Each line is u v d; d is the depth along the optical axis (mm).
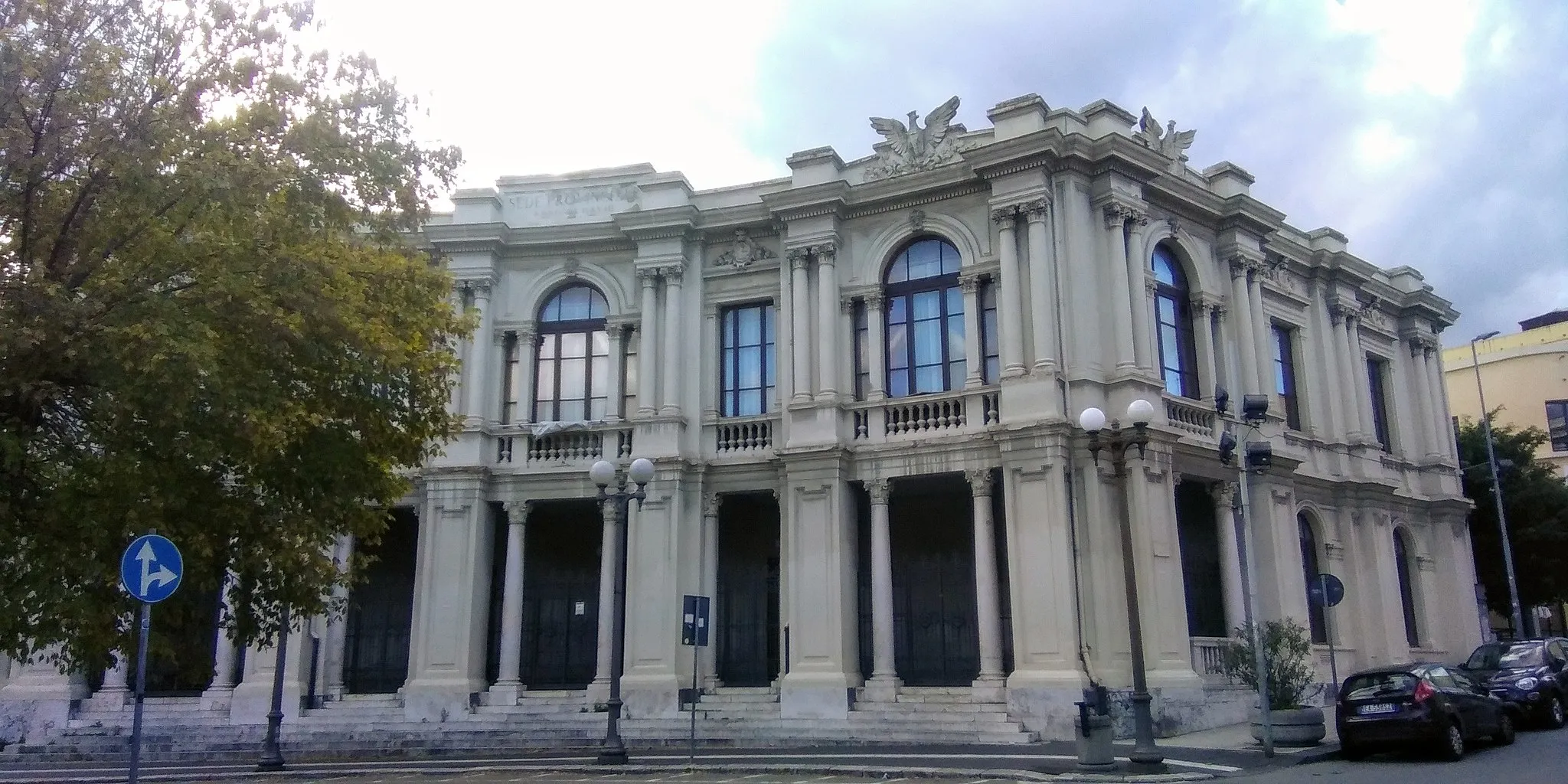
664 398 28594
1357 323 34594
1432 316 38000
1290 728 20250
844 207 28062
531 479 29078
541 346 30641
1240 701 24953
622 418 29312
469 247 30203
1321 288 33344
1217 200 28734
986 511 25266
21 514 13406
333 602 16078
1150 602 23797
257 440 12977
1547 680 22844
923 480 26875
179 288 14141
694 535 27984
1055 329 25078
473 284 30078
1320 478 31016
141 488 13219
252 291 13508
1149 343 25812
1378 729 18156
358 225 17875
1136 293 25922
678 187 29734
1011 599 24172
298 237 14586
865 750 21906
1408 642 34281
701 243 29719
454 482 28812
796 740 23719
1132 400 24719
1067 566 23625
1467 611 35719
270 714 22219
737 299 29266
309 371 14570
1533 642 24266
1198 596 27891
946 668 27312
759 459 27875
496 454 29594
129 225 13828
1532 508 39594
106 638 13445
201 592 15398
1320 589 22656
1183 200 27859
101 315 13109
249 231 14078
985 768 18375
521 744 24672
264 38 15062
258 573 14594
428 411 16719
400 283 16297
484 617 28688
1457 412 58031
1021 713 23172
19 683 27922
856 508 27609
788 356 28094
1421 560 35125
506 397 30250
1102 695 18531
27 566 13562
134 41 14344
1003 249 25625
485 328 29938
